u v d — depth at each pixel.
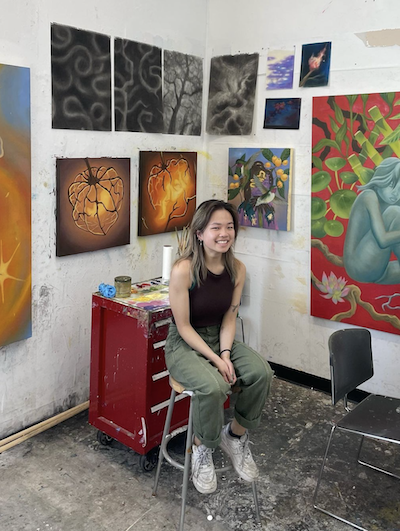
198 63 3.63
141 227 3.34
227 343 2.23
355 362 2.42
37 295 2.80
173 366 2.13
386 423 2.25
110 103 3.01
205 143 3.83
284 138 3.43
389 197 2.99
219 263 2.21
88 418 3.06
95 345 2.70
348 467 2.66
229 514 2.29
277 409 3.24
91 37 2.83
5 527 2.16
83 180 2.89
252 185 3.57
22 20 2.50
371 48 2.98
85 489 2.43
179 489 2.45
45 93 2.66
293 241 3.50
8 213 2.52
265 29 3.40
